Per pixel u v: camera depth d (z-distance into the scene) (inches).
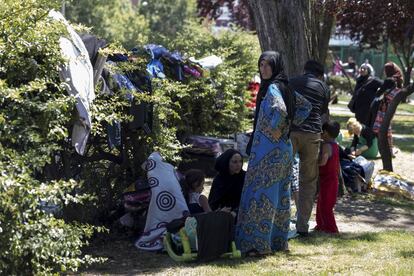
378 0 852.6
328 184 415.2
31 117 265.6
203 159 565.0
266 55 349.1
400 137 989.8
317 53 549.0
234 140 638.5
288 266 338.0
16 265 250.7
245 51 789.9
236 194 398.3
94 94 329.4
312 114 387.2
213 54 693.3
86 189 371.6
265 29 510.0
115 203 398.3
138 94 364.2
